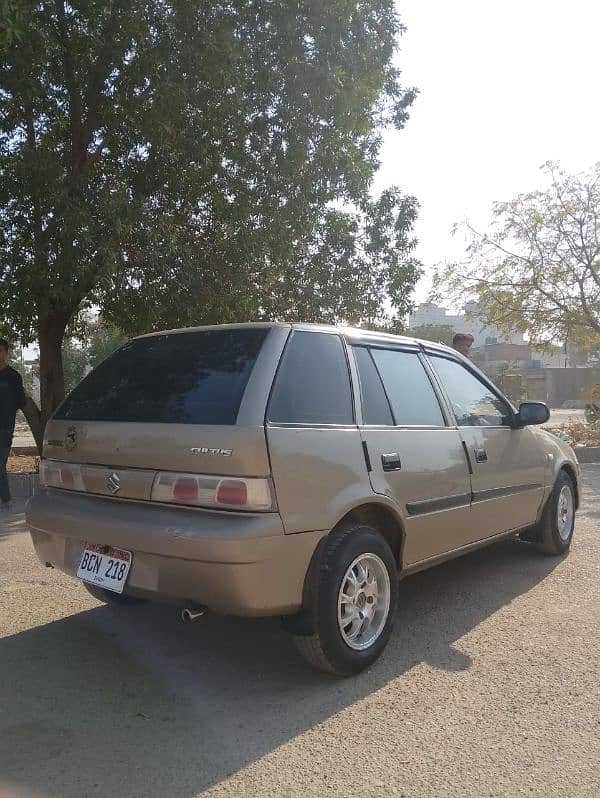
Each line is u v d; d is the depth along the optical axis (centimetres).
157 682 369
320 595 351
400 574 419
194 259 1022
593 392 2112
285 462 337
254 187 1098
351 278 1238
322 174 1134
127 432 365
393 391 435
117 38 959
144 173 1059
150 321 994
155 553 335
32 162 879
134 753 299
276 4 1026
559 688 359
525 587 527
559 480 612
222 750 301
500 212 1912
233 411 340
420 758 295
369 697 351
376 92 1194
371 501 379
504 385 2923
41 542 406
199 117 997
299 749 302
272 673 380
